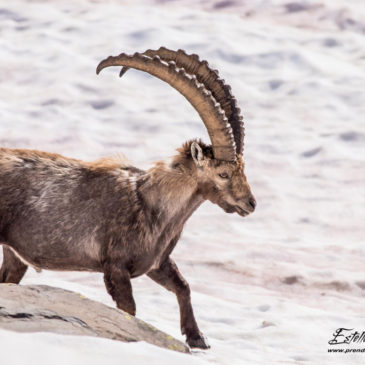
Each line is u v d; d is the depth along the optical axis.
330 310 29.84
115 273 20.12
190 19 85.06
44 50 74.75
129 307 20.08
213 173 20.47
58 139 56.50
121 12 86.81
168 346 15.16
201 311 27.22
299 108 64.25
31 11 85.62
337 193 48.44
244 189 20.48
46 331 13.13
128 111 62.88
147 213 20.45
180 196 20.73
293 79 70.19
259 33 81.06
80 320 14.07
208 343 20.84
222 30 81.00
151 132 59.12
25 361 9.85
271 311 28.20
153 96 67.00
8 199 20.20
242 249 38.06
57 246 20.33
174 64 19.80
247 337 23.84
